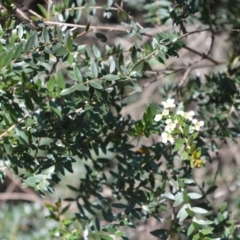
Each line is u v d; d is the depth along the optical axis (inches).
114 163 180.7
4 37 142.6
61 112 125.7
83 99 130.0
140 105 290.4
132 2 262.2
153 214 150.3
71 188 171.3
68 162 140.2
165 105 135.2
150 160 150.1
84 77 132.6
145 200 150.9
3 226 267.4
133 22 158.9
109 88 133.9
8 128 124.7
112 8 164.1
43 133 136.9
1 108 125.7
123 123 158.9
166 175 148.9
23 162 138.8
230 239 157.6
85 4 165.3
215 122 174.9
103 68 151.1
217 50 255.3
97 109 133.0
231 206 225.5
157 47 141.4
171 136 130.3
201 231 137.0
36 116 121.5
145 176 154.3
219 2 197.9
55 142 143.3
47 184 137.9
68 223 178.4
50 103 122.6
